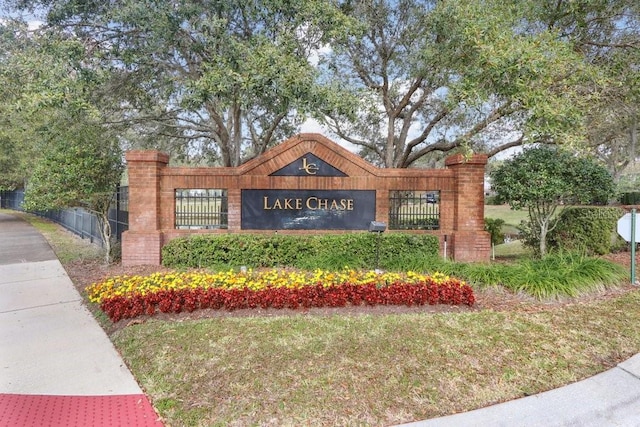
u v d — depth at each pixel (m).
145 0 6.79
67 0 7.38
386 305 5.05
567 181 7.27
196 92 6.48
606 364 3.61
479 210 8.12
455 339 4.03
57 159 7.37
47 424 2.74
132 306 4.71
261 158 8.09
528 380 3.30
